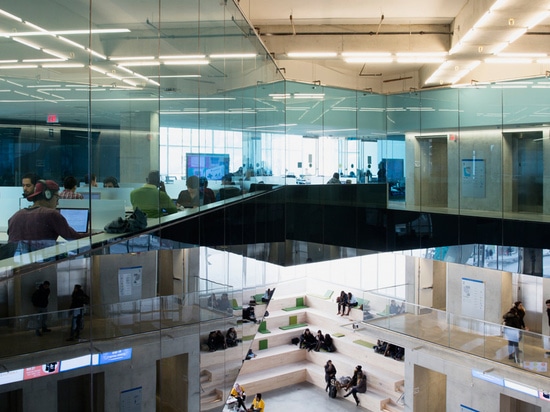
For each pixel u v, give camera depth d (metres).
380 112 18.83
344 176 18.45
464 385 16.67
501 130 15.66
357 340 25.05
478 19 12.52
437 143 17.50
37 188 5.80
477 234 16.36
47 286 5.51
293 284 30.22
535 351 14.16
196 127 8.41
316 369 24.53
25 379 5.41
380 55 15.48
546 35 16.59
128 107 7.05
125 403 6.92
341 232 18.30
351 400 22.11
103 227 6.35
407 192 18.28
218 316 9.66
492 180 15.90
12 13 6.21
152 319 7.35
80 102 6.57
